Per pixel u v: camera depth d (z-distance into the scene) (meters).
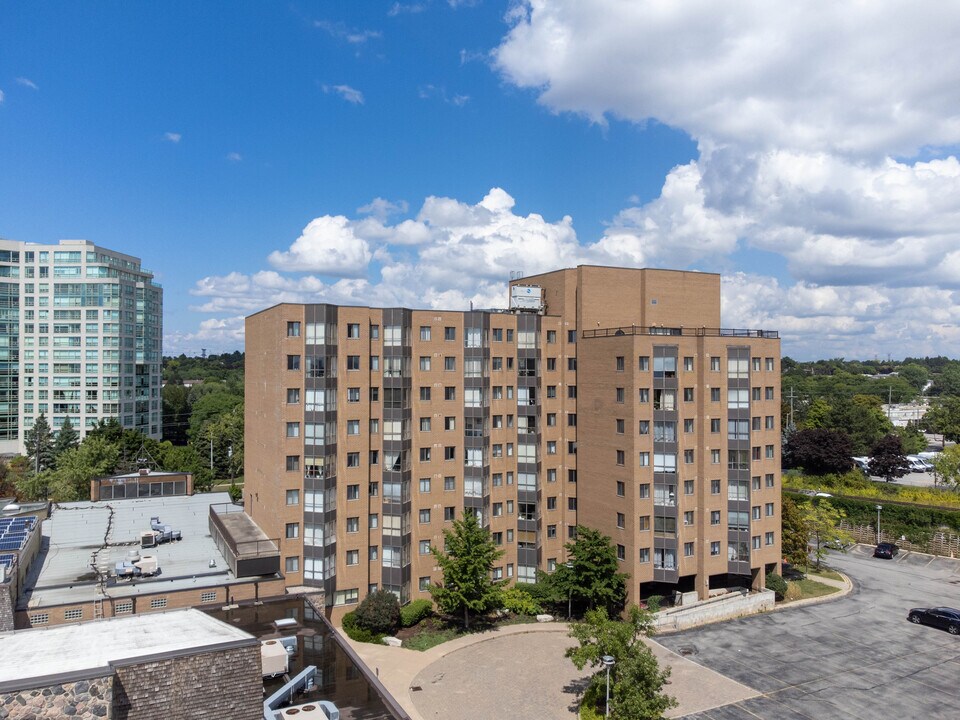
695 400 61.75
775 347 64.94
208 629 24.88
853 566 78.06
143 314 151.75
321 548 56.19
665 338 60.56
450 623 58.12
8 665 20.89
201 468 119.44
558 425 68.19
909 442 146.88
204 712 22.19
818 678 46.91
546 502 67.50
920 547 84.94
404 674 47.62
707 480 61.31
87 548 53.38
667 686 45.50
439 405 62.72
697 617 58.06
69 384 140.38
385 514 60.16
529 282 74.62
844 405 145.88
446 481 63.00
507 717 41.22
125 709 21.06
